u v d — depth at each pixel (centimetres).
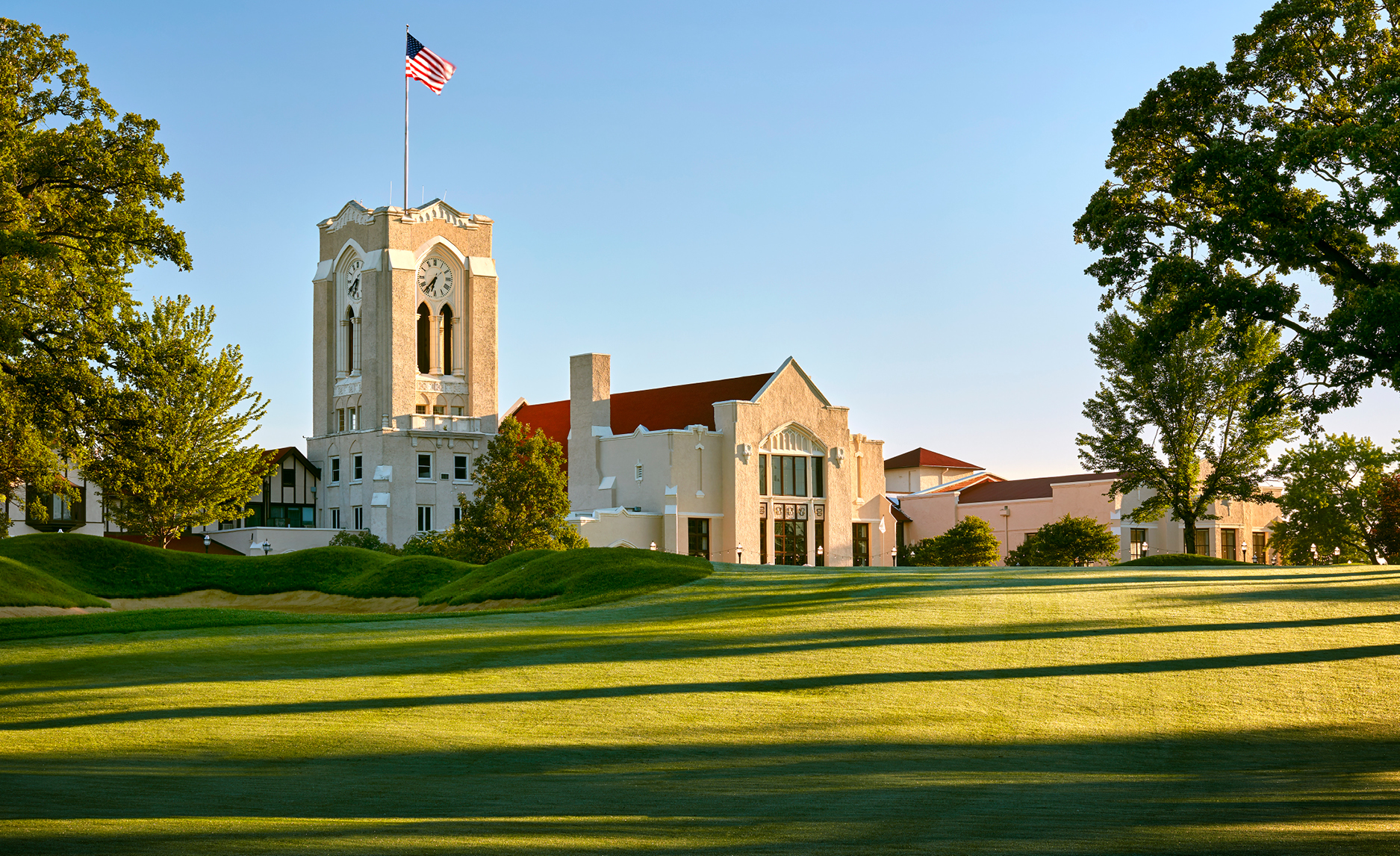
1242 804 1282
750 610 3281
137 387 4247
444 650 2653
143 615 3609
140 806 1206
